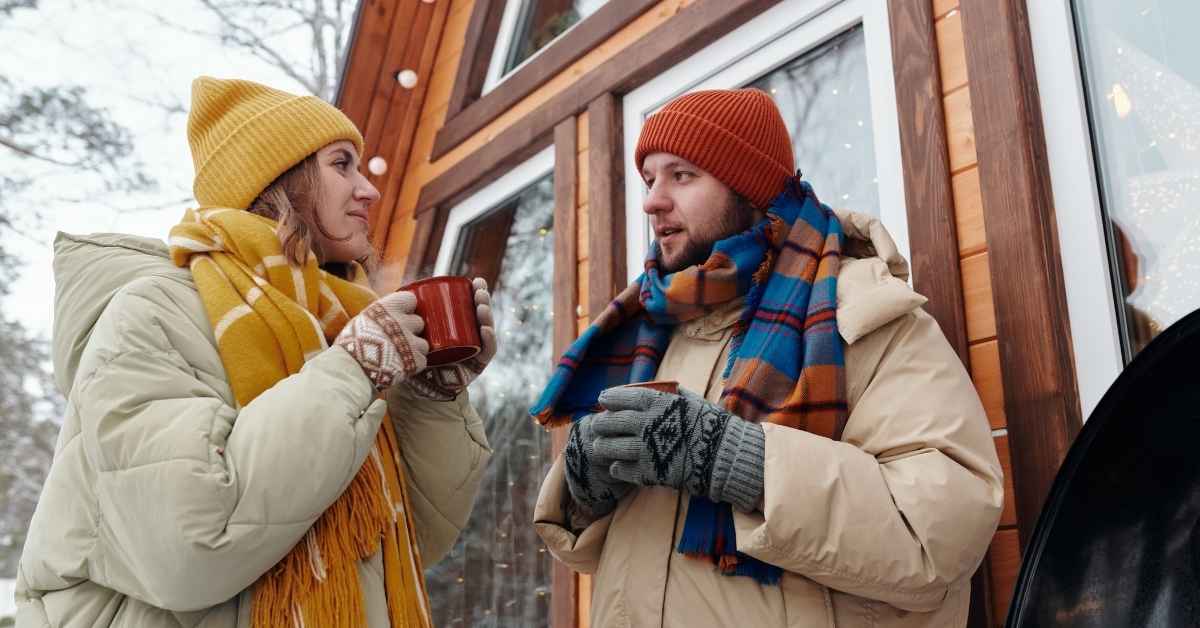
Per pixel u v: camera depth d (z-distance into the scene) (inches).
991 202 63.1
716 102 60.5
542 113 116.6
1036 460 56.7
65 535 42.6
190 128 57.3
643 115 102.6
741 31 91.9
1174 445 36.7
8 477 192.1
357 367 45.4
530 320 120.1
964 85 68.1
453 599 115.7
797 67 86.6
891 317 50.3
